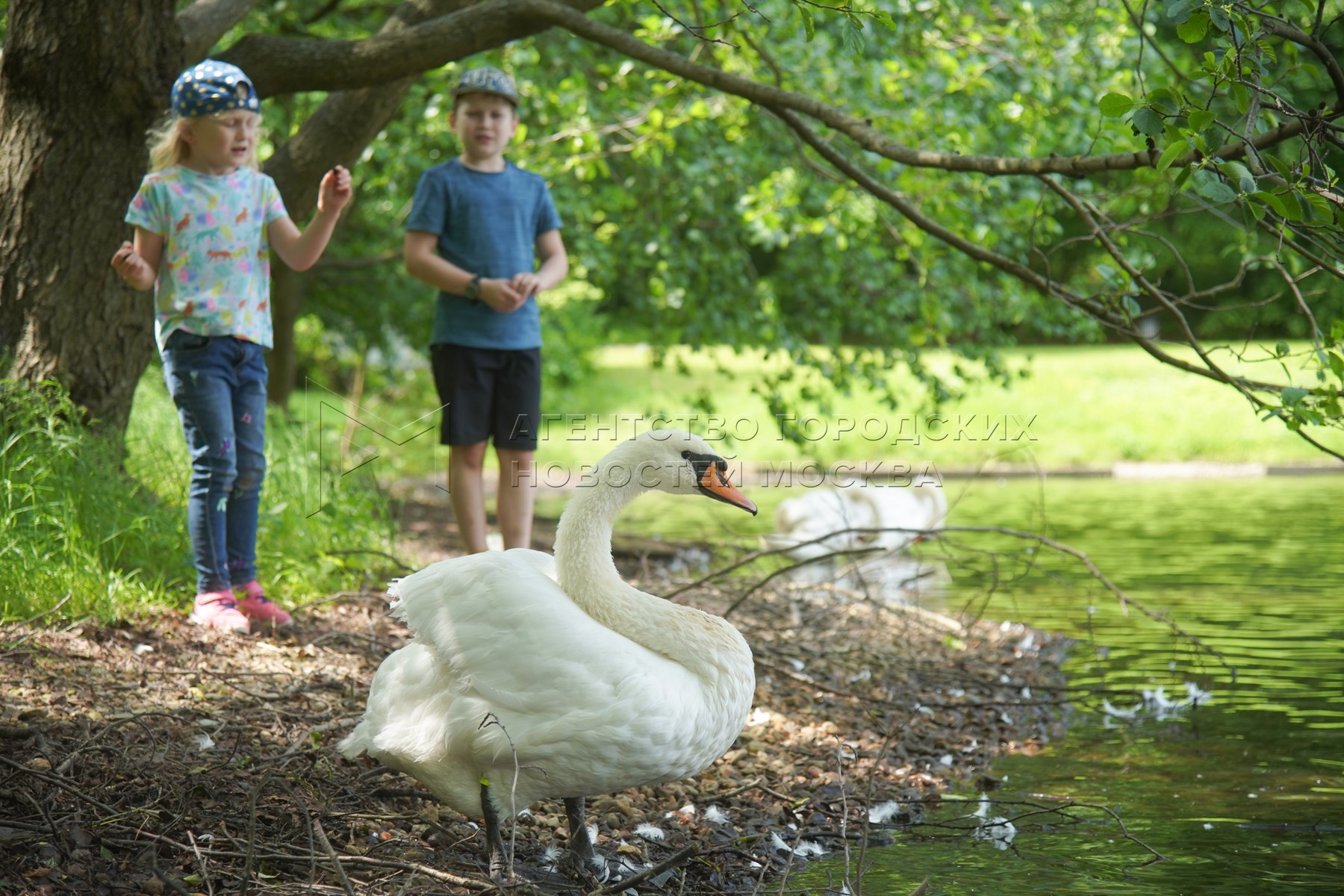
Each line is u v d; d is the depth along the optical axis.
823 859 3.71
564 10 5.81
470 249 5.74
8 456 5.14
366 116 6.80
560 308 13.98
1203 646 5.52
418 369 15.18
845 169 5.76
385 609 5.67
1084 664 6.24
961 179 8.07
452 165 5.81
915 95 8.34
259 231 5.03
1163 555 9.32
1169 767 4.61
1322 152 3.69
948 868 3.61
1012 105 7.92
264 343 5.09
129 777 3.50
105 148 5.68
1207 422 17.11
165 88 5.74
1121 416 17.61
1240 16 3.40
